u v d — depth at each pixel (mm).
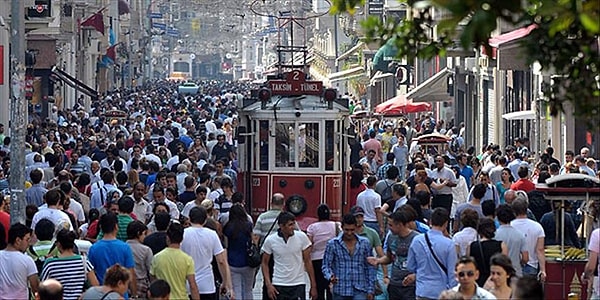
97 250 29062
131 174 45938
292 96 47688
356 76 139750
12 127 39406
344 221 31109
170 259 28703
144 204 40031
